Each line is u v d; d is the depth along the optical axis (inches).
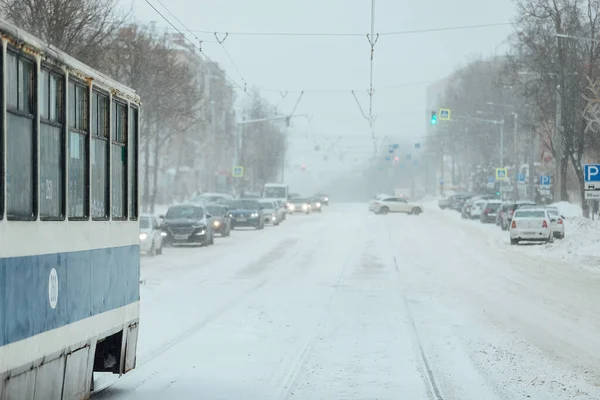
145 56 2086.6
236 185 4680.1
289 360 725.3
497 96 4790.8
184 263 1749.5
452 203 4874.5
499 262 1788.9
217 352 757.3
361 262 1786.4
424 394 598.5
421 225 3267.7
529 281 1419.8
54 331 437.1
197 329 889.5
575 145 2854.3
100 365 569.9
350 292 1255.5
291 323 938.7
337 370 685.9
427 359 734.5
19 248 391.2
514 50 3973.9
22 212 398.3
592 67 2642.7
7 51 376.8
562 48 2790.4
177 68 2279.8
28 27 1454.2
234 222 2962.6
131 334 589.0
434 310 1058.7
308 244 2327.8
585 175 1646.2
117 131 570.6
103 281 525.3
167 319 959.6
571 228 2564.0
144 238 1903.3
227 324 925.2
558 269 1633.9
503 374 671.1
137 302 604.1
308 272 1568.7
